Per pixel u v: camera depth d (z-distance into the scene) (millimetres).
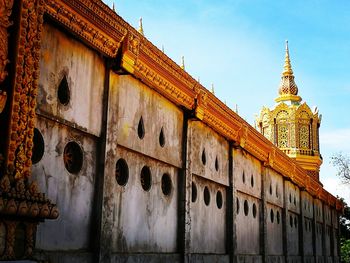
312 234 40812
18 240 8594
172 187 16922
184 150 17703
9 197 8180
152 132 15523
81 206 11992
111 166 12961
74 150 12148
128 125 14086
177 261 16516
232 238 21719
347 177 45656
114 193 13141
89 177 12383
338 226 53750
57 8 10773
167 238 16266
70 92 11703
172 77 16031
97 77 12828
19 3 9094
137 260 13898
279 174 30906
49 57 11008
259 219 26625
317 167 49594
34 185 8875
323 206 45719
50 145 11055
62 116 11352
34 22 9352
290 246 33281
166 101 16656
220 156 21547
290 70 53250
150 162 15578
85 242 12055
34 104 9281
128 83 14211
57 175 11227
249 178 25094
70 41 11789
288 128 50281
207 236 19781
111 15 12406
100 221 12312
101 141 12812
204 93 18281
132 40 13359
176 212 17078
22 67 9008
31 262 8570
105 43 12648
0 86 8844
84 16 11594
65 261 10969
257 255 25406
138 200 14609
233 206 22219
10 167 8633
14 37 9000
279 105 50875
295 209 34781
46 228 10750
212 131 20734
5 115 8773
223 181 21641
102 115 12930
